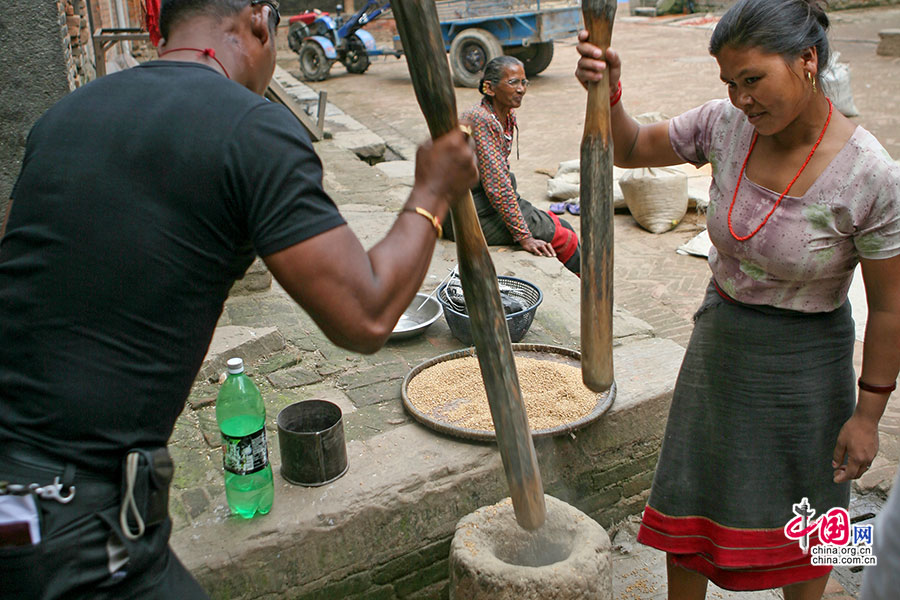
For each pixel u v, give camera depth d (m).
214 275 1.38
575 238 4.66
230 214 1.34
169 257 1.33
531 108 11.41
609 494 2.96
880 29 16.17
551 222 4.62
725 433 2.13
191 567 2.17
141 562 1.39
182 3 1.51
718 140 2.04
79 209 1.32
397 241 1.41
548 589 2.04
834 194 1.84
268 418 2.89
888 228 1.82
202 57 1.49
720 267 2.10
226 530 2.29
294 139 1.36
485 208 4.56
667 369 3.13
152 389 1.36
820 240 1.89
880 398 1.97
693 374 2.19
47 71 3.43
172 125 1.33
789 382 2.04
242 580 2.24
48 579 1.31
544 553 2.29
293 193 1.32
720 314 2.11
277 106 1.40
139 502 1.36
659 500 2.29
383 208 5.61
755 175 1.95
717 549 2.20
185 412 2.94
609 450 2.88
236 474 2.27
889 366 1.94
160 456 1.39
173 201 1.32
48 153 1.37
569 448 2.78
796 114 1.80
